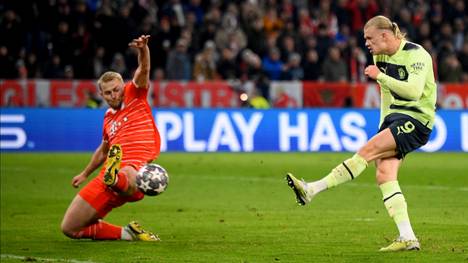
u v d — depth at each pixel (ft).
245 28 273.54
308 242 100.83
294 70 263.49
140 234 102.12
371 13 294.66
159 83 240.53
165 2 285.64
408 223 92.68
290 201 143.64
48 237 106.63
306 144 246.88
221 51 269.44
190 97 242.99
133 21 260.21
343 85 251.80
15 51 247.91
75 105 238.68
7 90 233.35
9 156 223.92
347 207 135.23
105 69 253.85
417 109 92.43
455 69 275.59
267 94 249.34
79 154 230.48
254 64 258.98
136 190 97.19
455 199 144.87
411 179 177.47
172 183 170.60
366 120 250.78
